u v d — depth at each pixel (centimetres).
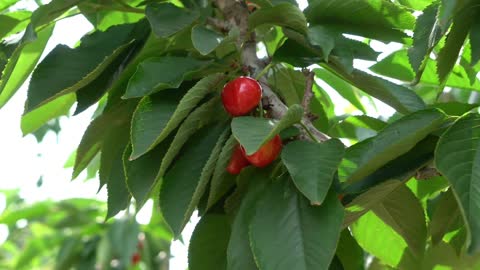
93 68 101
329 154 90
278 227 90
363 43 103
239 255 92
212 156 94
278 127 90
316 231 89
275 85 105
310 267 87
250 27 102
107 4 107
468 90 121
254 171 95
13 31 109
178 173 96
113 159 105
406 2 113
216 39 97
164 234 188
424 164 94
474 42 95
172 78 96
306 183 88
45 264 226
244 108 95
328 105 123
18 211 199
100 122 103
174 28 99
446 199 100
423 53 99
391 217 103
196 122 97
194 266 99
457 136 90
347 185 92
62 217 208
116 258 203
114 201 100
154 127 94
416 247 104
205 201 100
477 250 84
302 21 99
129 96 95
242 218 93
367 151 92
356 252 100
